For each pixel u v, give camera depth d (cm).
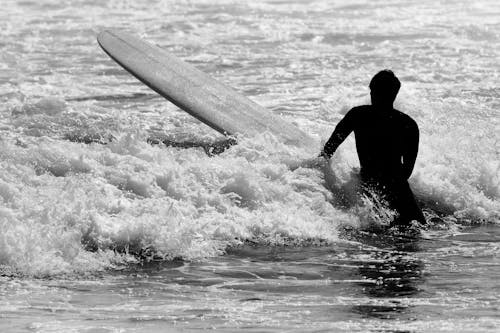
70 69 4922
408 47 5531
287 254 2297
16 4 7619
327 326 1727
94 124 3606
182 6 7506
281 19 6744
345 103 3978
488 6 7206
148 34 6178
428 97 4156
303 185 2678
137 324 1730
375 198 2602
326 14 6956
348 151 2964
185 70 3619
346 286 2041
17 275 2025
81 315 1786
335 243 2403
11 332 1669
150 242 2245
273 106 3969
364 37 5912
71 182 2452
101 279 2048
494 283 2067
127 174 2564
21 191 2381
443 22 6481
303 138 3109
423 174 2847
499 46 5534
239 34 6134
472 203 2742
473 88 4378
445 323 1750
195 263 2198
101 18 6912
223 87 3491
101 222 2261
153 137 3428
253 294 1970
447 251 2355
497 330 1705
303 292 1991
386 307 1875
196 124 3662
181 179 2578
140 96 4262
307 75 4747
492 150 3106
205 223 2383
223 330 1697
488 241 2458
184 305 1875
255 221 2450
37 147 2700
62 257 2108
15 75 4719
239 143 2970
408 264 2230
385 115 2606
